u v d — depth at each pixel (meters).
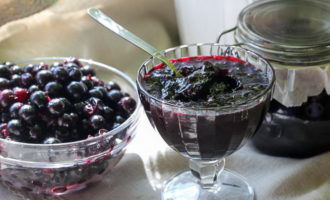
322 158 0.52
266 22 0.52
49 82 0.51
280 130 0.52
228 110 0.42
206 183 0.51
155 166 0.54
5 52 0.65
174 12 0.75
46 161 0.48
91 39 0.69
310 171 0.52
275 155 0.55
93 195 0.51
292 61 0.49
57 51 0.67
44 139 0.49
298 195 0.50
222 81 0.45
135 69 0.70
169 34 0.75
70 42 0.68
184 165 0.54
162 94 0.45
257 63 0.47
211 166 0.50
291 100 0.50
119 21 0.71
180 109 0.42
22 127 0.49
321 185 0.50
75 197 0.51
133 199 0.51
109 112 0.51
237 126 0.44
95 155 0.49
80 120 0.50
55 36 0.67
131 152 0.56
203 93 0.44
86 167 0.49
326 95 0.50
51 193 0.51
